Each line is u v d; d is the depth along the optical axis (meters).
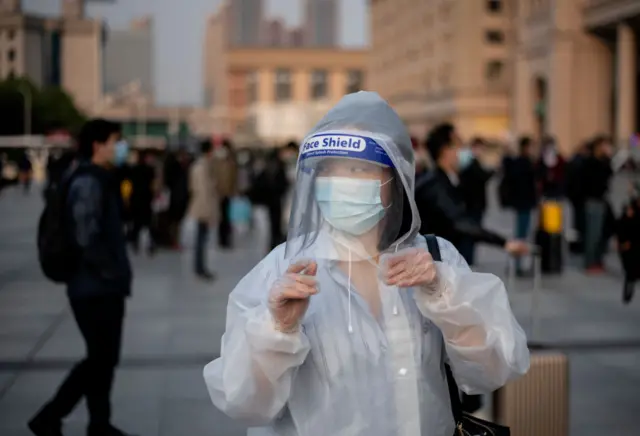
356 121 2.46
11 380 6.96
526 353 2.45
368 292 2.45
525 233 13.34
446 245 2.69
